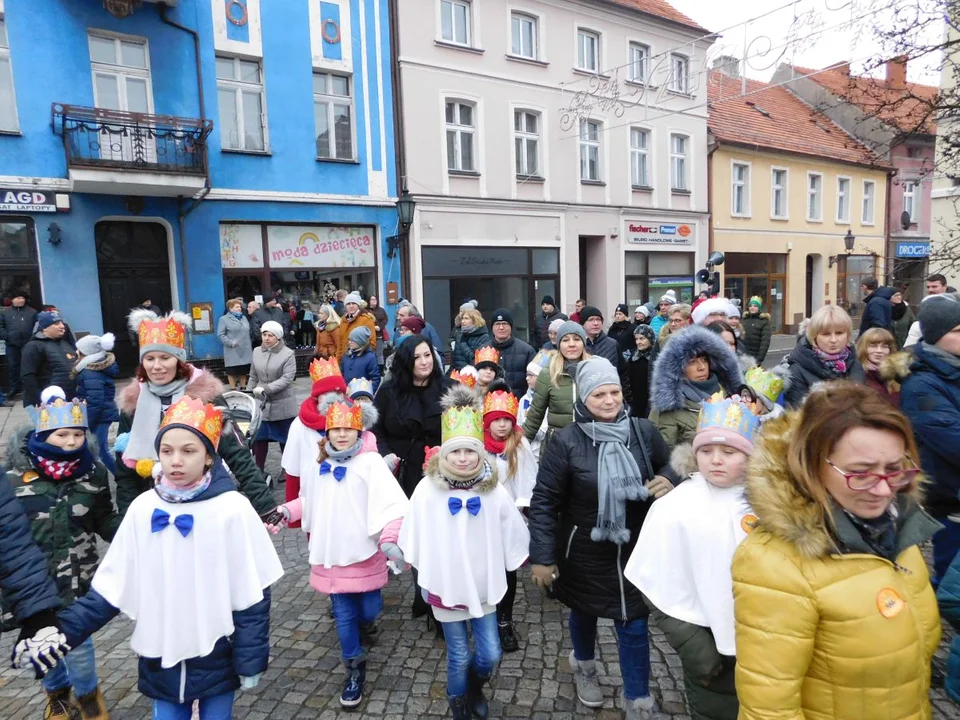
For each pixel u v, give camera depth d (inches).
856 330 814.5
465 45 594.2
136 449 121.3
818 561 57.9
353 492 121.5
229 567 87.1
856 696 56.7
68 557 104.2
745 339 319.9
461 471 106.0
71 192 431.5
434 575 106.5
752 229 854.5
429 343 151.9
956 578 74.6
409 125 572.1
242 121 503.8
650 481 100.8
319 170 534.0
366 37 547.2
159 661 87.0
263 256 516.7
